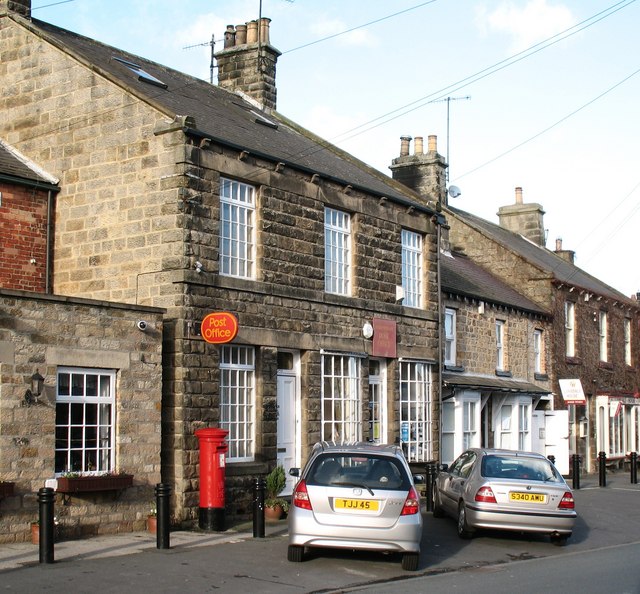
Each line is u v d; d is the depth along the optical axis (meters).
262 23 26.22
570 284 33.66
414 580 11.92
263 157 18.25
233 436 17.53
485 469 15.88
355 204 21.00
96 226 17.66
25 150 18.91
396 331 22.16
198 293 16.62
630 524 18.78
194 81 24.14
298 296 18.94
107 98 17.77
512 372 29.58
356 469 12.56
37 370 13.91
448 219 34.62
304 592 10.83
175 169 16.64
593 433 35.03
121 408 15.11
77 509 14.28
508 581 11.89
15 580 10.73
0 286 17.28
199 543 14.03
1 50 19.50
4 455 13.38
